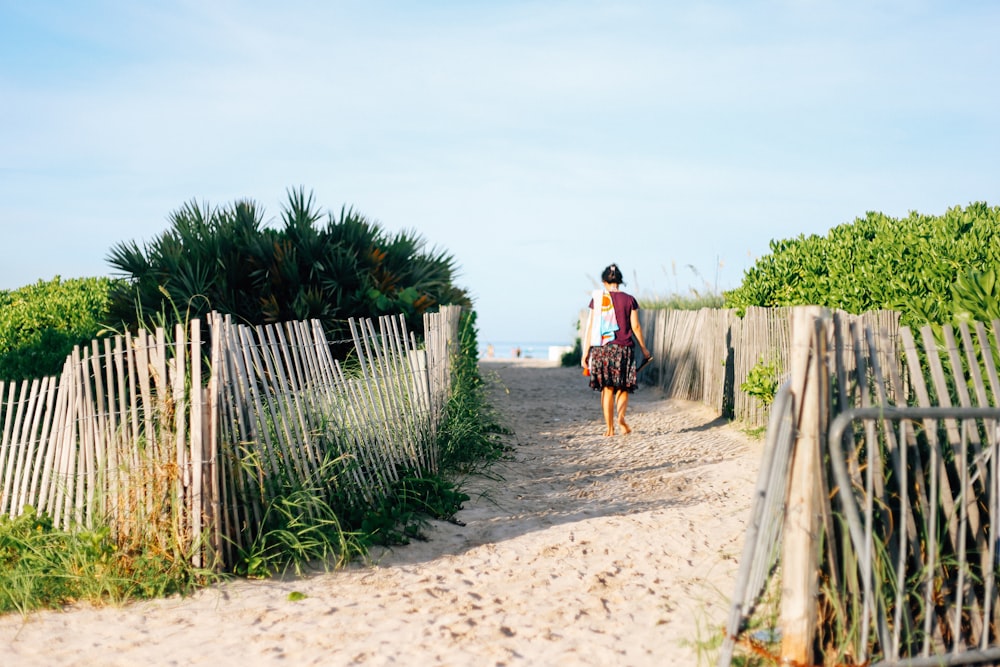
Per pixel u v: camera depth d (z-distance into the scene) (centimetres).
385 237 1243
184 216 1126
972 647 398
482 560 562
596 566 543
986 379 465
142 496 518
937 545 397
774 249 1184
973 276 546
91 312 1363
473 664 402
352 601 486
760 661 388
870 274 869
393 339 748
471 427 881
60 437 559
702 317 1300
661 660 404
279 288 1060
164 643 429
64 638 436
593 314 1044
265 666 402
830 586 375
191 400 517
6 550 524
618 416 1059
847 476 365
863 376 389
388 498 668
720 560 546
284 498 555
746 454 907
